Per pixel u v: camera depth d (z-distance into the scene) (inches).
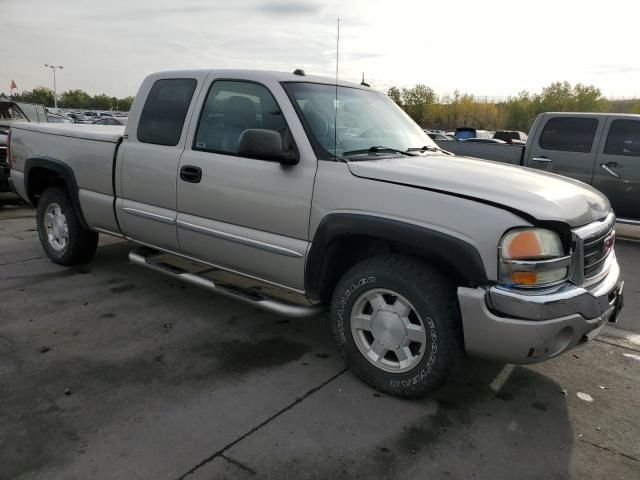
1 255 230.5
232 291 150.0
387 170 121.9
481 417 118.0
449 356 114.2
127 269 214.1
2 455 99.9
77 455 100.5
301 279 135.5
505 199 109.4
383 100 173.5
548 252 107.5
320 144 133.3
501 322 106.2
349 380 132.0
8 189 330.0
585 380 136.8
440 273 117.1
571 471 101.1
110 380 128.2
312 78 153.9
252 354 144.9
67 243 207.5
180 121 161.8
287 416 115.6
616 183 305.3
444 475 98.7
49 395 120.6
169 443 104.8
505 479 98.3
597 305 113.6
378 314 123.4
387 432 111.1
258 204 139.9
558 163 322.3
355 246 135.7
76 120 1309.1
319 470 98.8
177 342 150.6
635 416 120.6
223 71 156.0
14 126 223.6
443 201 111.7
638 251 295.1
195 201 154.9
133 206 174.1
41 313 167.5
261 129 130.3
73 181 194.1
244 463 99.9
